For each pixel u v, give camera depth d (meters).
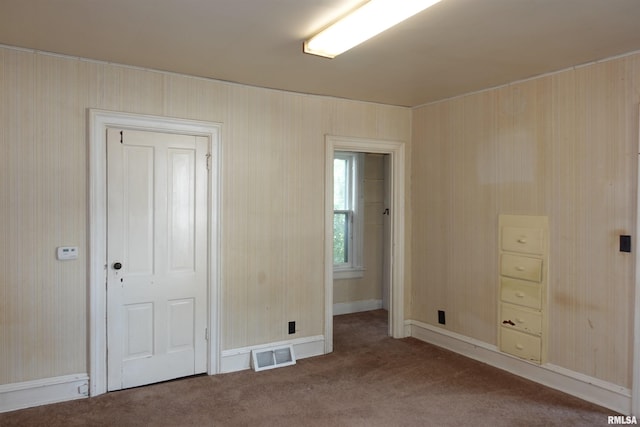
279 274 3.78
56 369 2.95
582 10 2.18
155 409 2.89
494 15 2.24
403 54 2.86
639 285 2.75
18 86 2.79
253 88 3.63
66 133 2.94
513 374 3.51
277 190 3.76
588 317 3.03
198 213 3.45
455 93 3.90
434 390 3.22
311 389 3.24
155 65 3.13
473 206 3.86
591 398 3.01
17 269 2.81
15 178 2.80
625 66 2.82
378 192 5.67
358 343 4.32
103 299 3.09
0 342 2.77
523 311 3.44
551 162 3.24
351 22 2.22
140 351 3.25
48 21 2.37
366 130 4.22
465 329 3.97
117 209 3.13
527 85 3.40
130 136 3.18
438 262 4.23
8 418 2.71
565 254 3.16
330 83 3.57
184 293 3.41
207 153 3.47
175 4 2.15
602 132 2.94
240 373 3.54
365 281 5.62
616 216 2.88
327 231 4.02
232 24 2.39
